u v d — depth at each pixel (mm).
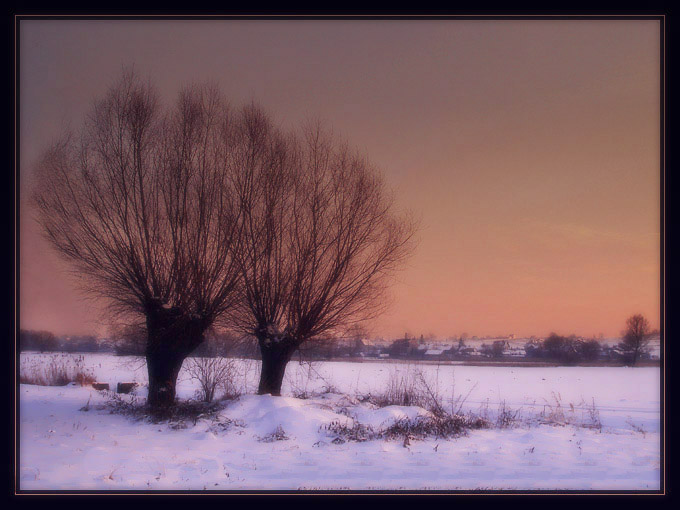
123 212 16781
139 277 16703
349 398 18656
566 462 11516
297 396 18875
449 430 14125
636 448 12766
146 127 17031
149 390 16750
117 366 22000
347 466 11094
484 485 9805
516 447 12789
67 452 11977
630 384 27469
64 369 22531
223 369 17594
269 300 17938
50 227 16516
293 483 9859
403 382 18453
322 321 18078
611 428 15406
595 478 10359
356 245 18156
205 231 17141
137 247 16750
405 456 11914
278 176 17781
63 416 15633
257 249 17703
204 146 17438
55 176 16516
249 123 17766
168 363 16734
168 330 16656
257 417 15102
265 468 10938
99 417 15633
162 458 11578
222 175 17562
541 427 15281
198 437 13414
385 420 14672
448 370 32031
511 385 27125
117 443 12836
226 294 17297
